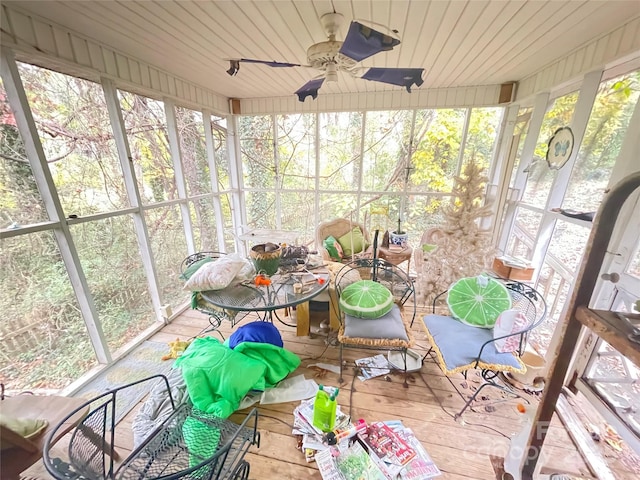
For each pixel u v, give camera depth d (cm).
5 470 92
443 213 235
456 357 152
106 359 203
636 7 138
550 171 225
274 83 298
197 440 114
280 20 158
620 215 144
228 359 168
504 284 189
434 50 203
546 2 138
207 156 343
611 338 67
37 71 163
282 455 137
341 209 402
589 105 181
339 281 213
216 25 165
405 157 362
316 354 215
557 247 208
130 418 162
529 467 105
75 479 80
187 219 299
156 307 258
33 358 167
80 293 189
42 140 166
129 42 191
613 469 127
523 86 271
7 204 154
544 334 218
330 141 380
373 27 165
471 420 157
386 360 206
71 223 180
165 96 259
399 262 308
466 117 328
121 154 219
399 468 125
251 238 299
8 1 139
